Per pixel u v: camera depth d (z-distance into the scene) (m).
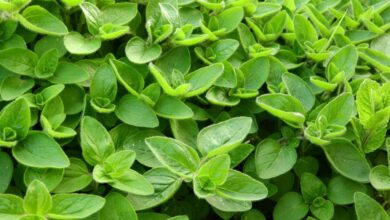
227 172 0.26
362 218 0.26
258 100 0.29
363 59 0.34
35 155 0.26
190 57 0.32
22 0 0.28
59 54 0.30
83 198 0.24
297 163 0.30
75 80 0.29
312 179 0.29
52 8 0.31
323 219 0.28
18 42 0.29
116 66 0.29
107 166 0.26
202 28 0.32
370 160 0.31
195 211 0.29
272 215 0.30
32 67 0.29
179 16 0.32
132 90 0.28
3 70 0.29
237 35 0.34
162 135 0.29
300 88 0.30
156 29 0.31
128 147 0.28
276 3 0.35
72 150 0.28
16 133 0.26
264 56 0.31
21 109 0.26
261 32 0.34
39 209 0.24
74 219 0.25
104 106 0.28
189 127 0.29
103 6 0.32
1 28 0.29
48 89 0.28
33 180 0.24
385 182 0.27
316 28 0.36
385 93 0.29
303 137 0.30
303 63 0.33
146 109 0.28
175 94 0.29
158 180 0.27
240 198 0.26
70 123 0.28
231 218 0.30
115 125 0.29
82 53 0.29
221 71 0.29
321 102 0.32
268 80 0.32
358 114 0.31
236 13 0.33
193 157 0.27
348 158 0.29
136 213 0.26
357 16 0.36
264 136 0.32
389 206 0.29
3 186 0.25
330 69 0.31
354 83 0.31
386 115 0.28
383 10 0.37
